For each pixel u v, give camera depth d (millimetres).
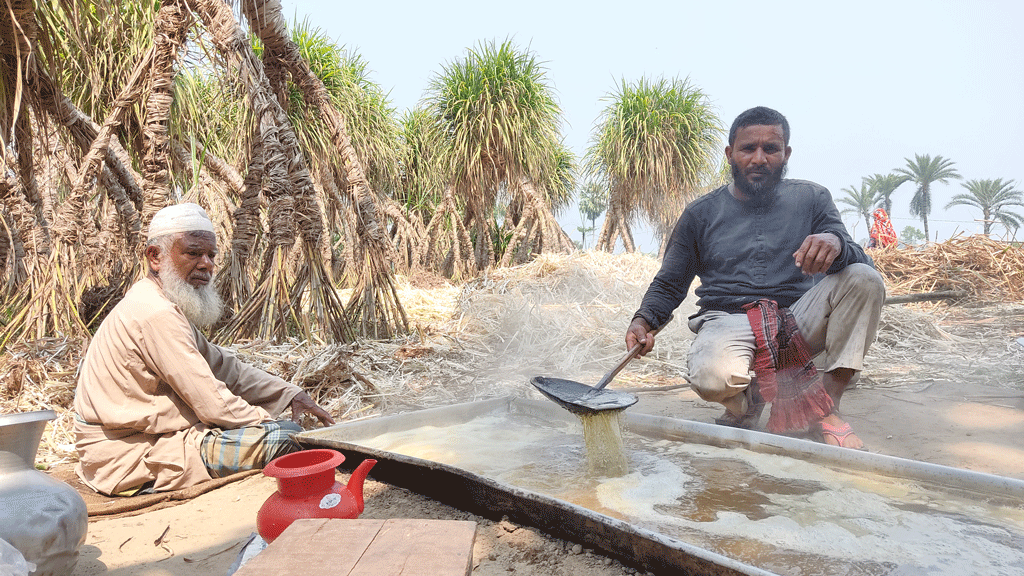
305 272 4637
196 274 2441
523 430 2623
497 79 11586
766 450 2125
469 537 1138
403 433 2580
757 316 2545
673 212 12781
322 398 3531
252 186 5289
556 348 4805
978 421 2869
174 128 6277
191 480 2326
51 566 1468
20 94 4133
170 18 4340
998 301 6527
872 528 1539
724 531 1548
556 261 7059
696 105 12680
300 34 10195
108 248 5906
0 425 1488
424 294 7609
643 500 1770
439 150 12289
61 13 4820
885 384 3711
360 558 1058
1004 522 1561
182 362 2291
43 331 4125
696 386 2561
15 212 4652
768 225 2723
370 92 11789
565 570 1531
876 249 7930
